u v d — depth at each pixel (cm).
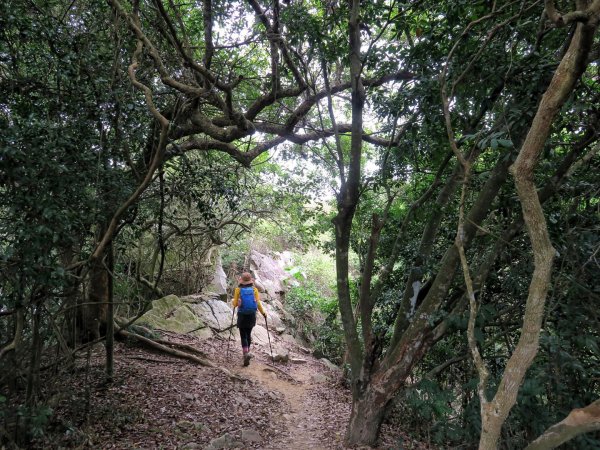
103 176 430
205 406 605
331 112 509
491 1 387
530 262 452
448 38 428
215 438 505
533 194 226
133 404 558
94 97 430
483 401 245
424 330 444
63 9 516
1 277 365
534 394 349
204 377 739
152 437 480
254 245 1761
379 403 456
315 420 647
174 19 682
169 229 919
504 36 397
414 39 618
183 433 504
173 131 535
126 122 470
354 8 458
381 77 512
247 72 811
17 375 427
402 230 524
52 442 416
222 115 804
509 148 327
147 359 771
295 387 844
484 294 495
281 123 811
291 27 507
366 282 477
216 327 1104
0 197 349
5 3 356
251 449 491
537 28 405
